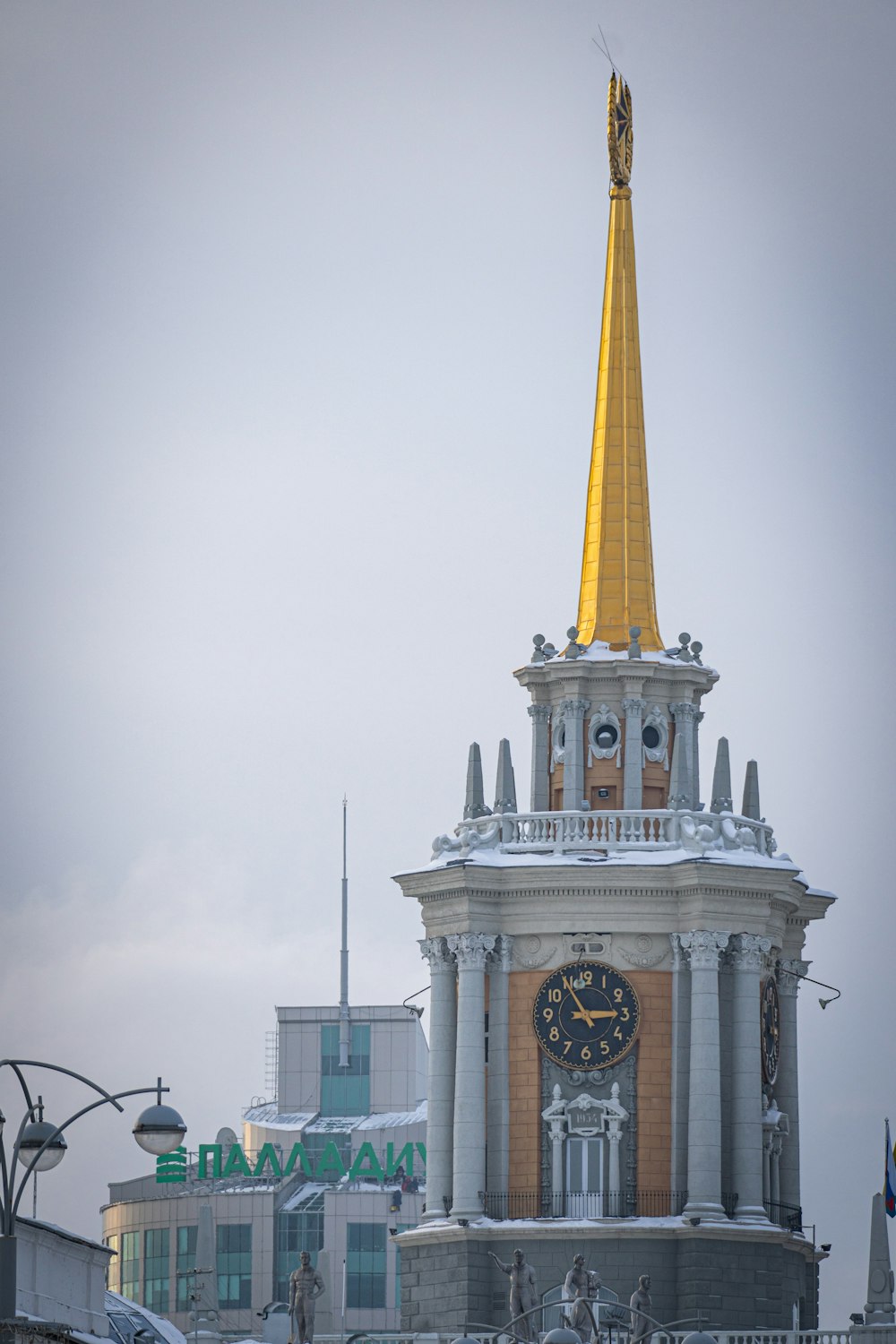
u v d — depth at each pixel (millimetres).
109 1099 92688
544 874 158125
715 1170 154625
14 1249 92750
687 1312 153000
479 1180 156875
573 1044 157750
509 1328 146500
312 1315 151250
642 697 162500
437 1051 159375
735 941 158125
